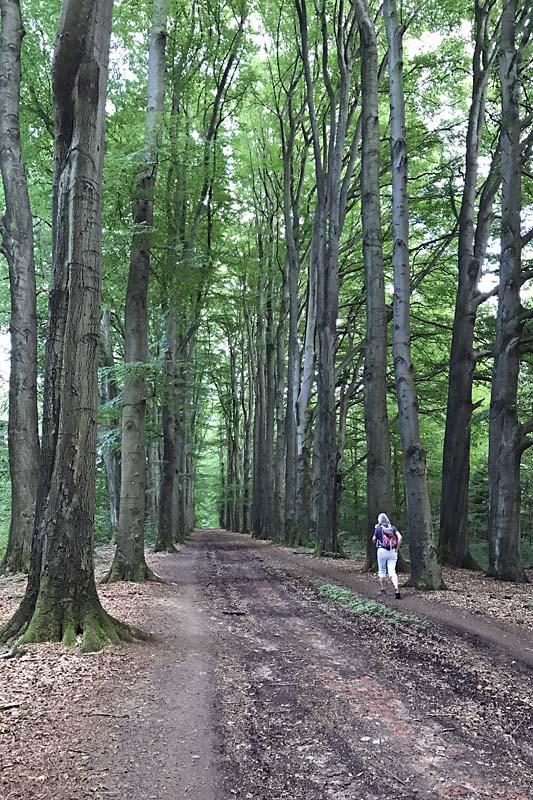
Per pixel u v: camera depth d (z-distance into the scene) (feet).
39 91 56.49
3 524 82.48
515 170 50.21
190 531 159.02
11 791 12.26
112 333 87.10
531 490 89.40
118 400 56.13
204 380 102.42
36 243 73.10
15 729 15.53
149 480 112.37
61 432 25.61
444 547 58.49
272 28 83.35
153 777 13.17
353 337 97.50
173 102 58.90
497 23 60.49
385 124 77.15
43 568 25.31
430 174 69.46
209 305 70.49
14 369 48.65
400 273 44.98
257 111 94.02
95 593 25.68
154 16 48.03
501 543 48.19
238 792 12.61
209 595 40.27
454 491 58.49
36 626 24.47
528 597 38.09
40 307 75.66
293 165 94.53
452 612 32.94
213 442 162.50
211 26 60.29
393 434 92.63
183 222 56.65
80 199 26.16
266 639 26.94
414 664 22.66
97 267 26.61
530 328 53.26
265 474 117.80
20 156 48.62
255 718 16.89
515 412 49.44
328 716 17.10
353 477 116.78
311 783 13.06
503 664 22.63
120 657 22.74
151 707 17.58
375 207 52.24
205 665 22.38
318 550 71.10
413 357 86.43
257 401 128.98
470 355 59.06
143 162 44.70
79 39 25.95
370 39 52.13
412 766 13.93
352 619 31.53
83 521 25.59
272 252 106.01
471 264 58.80
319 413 72.59
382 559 39.60
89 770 13.38
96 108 26.50
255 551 82.43
